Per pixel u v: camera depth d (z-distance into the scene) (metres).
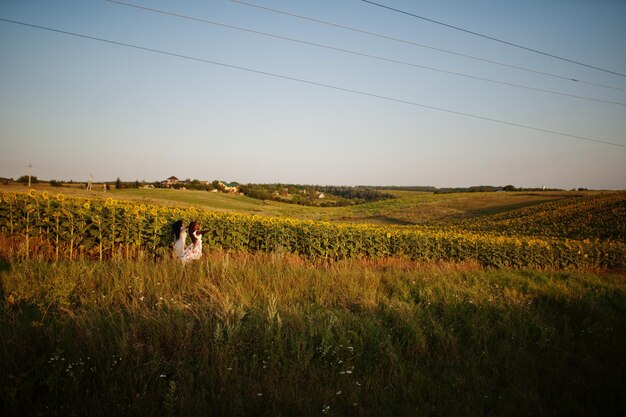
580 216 42.22
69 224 8.78
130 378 3.63
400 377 4.34
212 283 6.62
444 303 6.86
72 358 3.79
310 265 10.90
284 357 4.41
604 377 4.79
